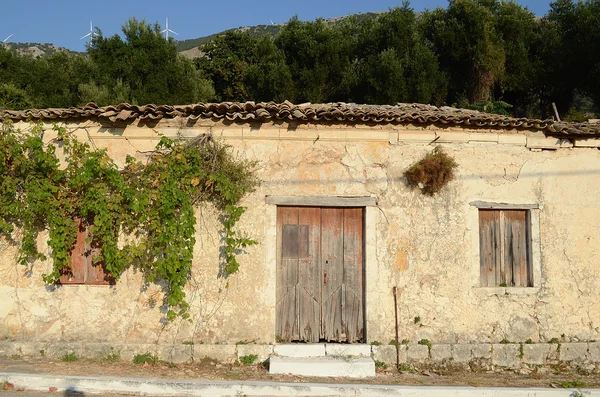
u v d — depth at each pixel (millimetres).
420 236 8008
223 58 30469
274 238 7852
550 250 8195
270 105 7738
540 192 8250
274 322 7758
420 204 8047
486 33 21797
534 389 6695
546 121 8078
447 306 7938
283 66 23594
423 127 8078
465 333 7914
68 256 7656
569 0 22531
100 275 7824
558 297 8117
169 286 7715
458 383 7074
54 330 7715
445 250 8023
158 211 7531
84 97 21875
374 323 7828
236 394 6465
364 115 7746
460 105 21281
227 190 7566
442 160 7895
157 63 24141
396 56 22000
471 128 8148
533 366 7863
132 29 24578
